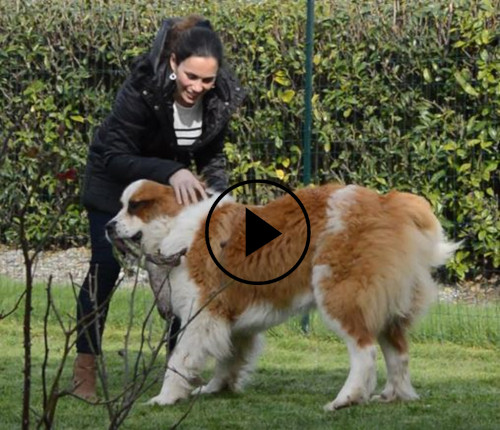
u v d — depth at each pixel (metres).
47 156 4.16
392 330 6.92
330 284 6.62
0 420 6.34
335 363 8.82
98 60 12.75
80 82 12.75
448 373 8.35
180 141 7.16
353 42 11.63
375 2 11.62
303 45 11.77
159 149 7.27
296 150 11.88
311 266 6.72
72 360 8.61
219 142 7.43
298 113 11.80
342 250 6.61
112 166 7.11
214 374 7.64
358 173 11.74
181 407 6.79
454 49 11.40
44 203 12.62
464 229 11.44
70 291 11.18
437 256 6.82
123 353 4.57
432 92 11.52
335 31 11.69
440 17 11.41
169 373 6.92
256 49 11.92
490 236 11.33
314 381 7.95
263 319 6.88
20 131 12.62
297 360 8.97
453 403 6.94
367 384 6.67
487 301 10.98
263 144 11.92
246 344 7.35
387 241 6.58
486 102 11.32
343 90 11.66
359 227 6.62
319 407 6.83
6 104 12.82
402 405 6.79
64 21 12.77
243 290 6.88
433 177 11.48
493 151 11.37
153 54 6.99
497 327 9.77
